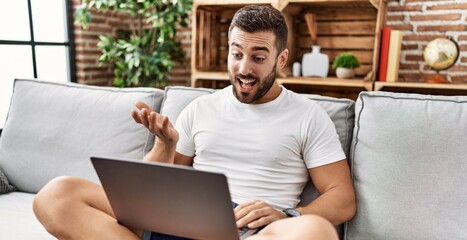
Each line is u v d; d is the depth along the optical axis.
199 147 1.35
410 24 2.80
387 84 2.45
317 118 1.28
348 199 1.21
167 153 1.22
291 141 1.26
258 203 1.13
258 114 1.30
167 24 2.88
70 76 3.32
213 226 0.93
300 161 1.28
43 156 1.76
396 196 1.21
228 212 0.88
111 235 1.06
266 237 0.94
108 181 0.97
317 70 2.79
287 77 2.76
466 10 2.62
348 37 2.88
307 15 2.74
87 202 1.12
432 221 1.16
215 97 1.41
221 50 3.30
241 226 1.06
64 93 1.84
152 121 1.15
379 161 1.26
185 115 1.42
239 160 1.29
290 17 2.84
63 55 3.28
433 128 1.22
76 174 1.68
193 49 2.87
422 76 2.81
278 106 1.30
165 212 0.96
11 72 2.86
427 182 1.19
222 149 1.31
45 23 3.09
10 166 1.80
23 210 1.55
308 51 3.01
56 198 1.09
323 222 0.92
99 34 3.46
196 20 2.85
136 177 0.92
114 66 3.65
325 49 2.97
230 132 1.31
